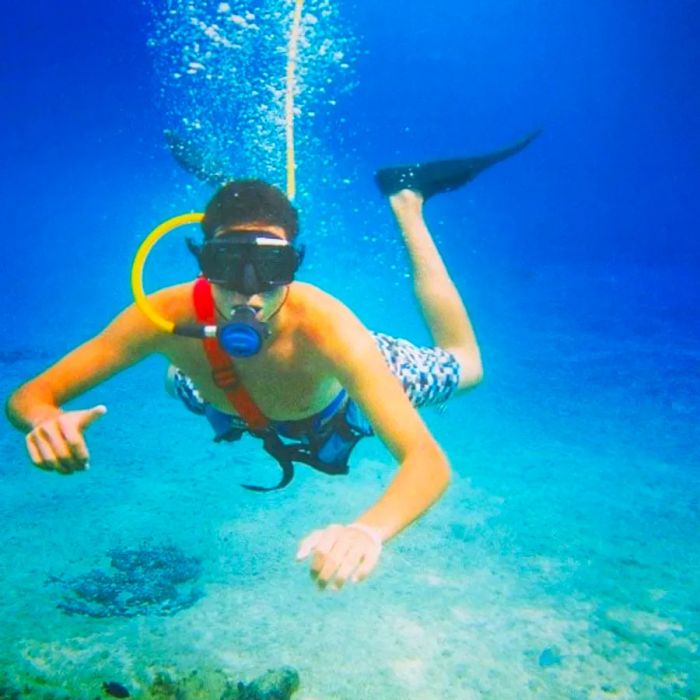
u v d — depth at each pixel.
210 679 3.09
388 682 3.25
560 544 4.61
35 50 62.41
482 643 3.56
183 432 6.70
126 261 18.05
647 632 3.68
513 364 9.36
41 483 5.46
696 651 3.52
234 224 2.09
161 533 4.69
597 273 19.47
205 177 4.44
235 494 5.34
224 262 2.03
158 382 8.45
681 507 5.17
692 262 22.17
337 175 59.22
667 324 11.86
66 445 1.68
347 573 1.52
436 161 4.20
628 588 4.10
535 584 4.13
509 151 4.32
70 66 65.88
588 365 9.28
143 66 64.81
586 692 3.23
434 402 3.47
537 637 3.62
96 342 2.33
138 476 5.64
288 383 2.40
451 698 3.16
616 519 4.98
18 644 3.45
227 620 3.71
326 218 37.28
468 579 4.16
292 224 2.19
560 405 7.62
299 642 3.52
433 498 1.86
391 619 3.74
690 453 6.22
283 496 5.30
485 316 12.92
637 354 9.84
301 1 2.81
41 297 13.68
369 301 13.76
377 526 1.67
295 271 2.11
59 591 3.96
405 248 3.93
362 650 3.47
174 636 3.55
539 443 6.51
